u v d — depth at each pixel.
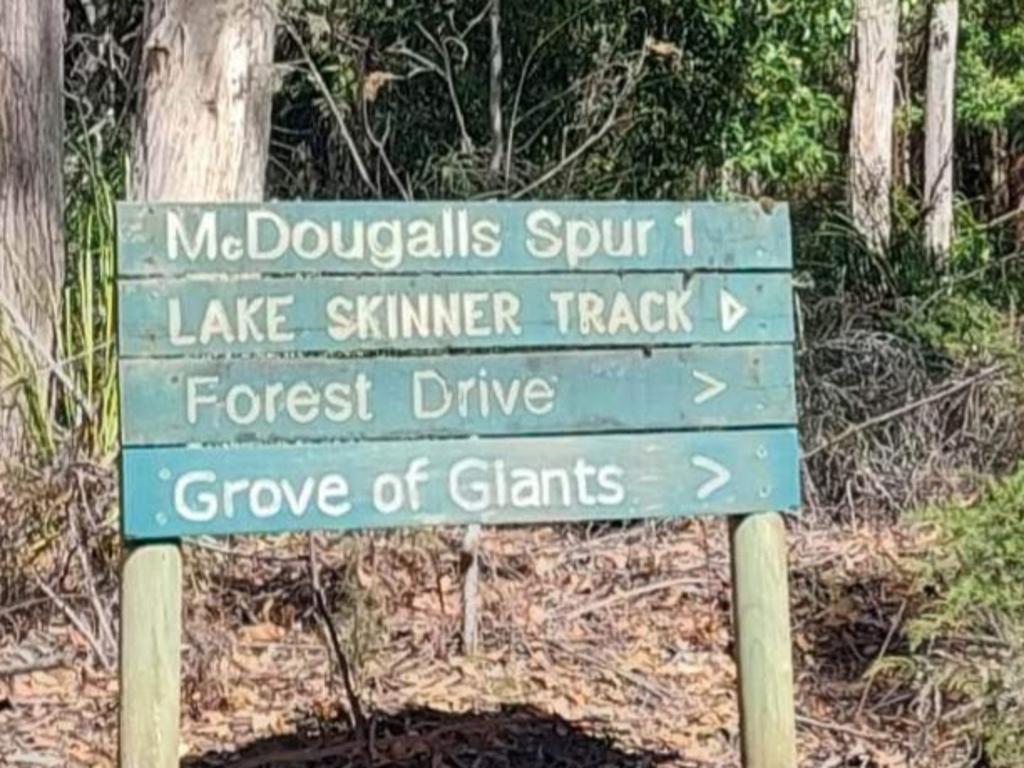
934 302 7.38
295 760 3.85
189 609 4.64
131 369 2.83
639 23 9.02
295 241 2.91
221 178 5.16
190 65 5.14
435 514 2.94
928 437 6.28
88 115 8.08
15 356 5.07
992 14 16.36
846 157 12.27
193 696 4.22
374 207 2.95
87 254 5.36
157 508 2.83
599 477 3.02
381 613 4.68
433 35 8.73
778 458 3.10
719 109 9.34
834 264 8.41
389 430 2.93
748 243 3.11
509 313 2.99
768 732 3.14
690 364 3.07
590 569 5.54
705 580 5.39
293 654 4.58
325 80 9.03
